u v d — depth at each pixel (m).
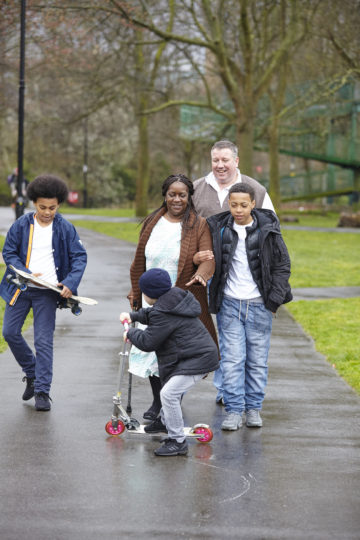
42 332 10.73
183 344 8.81
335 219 79.81
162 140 87.44
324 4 48.81
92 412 10.53
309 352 15.20
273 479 8.03
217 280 10.09
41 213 10.78
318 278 28.91
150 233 10.04
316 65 56.62
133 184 110.75
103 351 14.71
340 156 80.81
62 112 62.97
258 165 113.62
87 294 22.53
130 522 6.85
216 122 66.25
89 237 45.12
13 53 47.00
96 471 8.20
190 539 6.52
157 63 56.09
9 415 10.30
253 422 10.01
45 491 7.58
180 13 52.34
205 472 8.23
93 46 49.16
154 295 8.79
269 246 10.02
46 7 41.12
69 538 6.51
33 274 10.65
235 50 51.84
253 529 6.73
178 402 8.85
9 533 6.59
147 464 8.48
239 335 10.12
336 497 7.53
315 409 10.91
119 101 60.47
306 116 68.06
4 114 61.28
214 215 10.24
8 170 100.69
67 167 104.75
